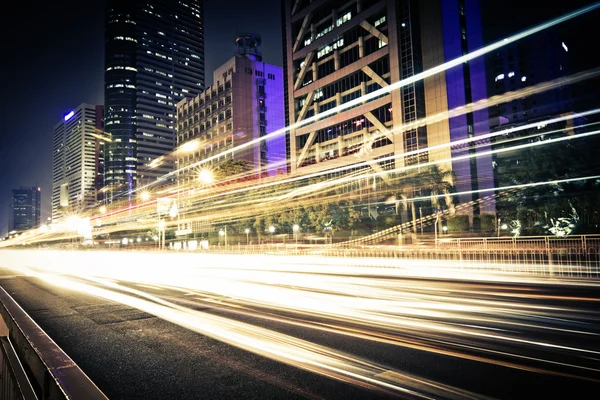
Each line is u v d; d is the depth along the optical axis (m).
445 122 65.00
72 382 2.95
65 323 7.90
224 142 117.69
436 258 21.06
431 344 5.93
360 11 76.62
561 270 15.41
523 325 7.05
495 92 105.00
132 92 187.75
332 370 4.87
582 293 10.70
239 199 69.81
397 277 15.24
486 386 4.29
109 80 186.88
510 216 37.97
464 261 18.84
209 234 79.25
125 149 183.25
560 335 6.37
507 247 18.48
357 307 8.98
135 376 4.80
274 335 6.57
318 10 86.50
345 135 79.25
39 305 10.24
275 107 121.44
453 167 64.06
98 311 9.16
